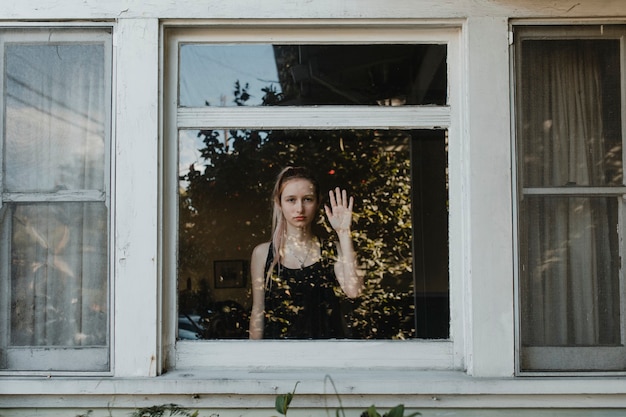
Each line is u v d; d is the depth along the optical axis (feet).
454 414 7.33
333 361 7.57
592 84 7.62
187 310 7.99
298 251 9.56
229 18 7.52
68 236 7.51
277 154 10.19
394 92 8.52
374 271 9.63
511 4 7.49
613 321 7.49
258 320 8.73
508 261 7.40
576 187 7.54
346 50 8.10
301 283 9.25
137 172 7.41
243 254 9.31
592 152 7.59
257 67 8.21
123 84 7.45
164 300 7.55
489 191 7.44
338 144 10.39
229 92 8.23
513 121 7.48
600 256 7.54
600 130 7.61
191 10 7.48
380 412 7.29
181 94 7.80
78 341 7.44
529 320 7.48
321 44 7.86
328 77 8.47
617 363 7.44
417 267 8.98
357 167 10.40
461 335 7.57
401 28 7.72
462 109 7.64
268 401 7.30
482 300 7.39
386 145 10.44
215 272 8.88
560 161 7.56
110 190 7.48
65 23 7.52
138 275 7.36
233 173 9.61
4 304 7.47
